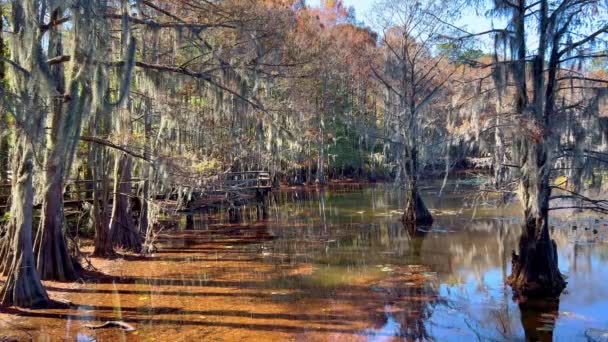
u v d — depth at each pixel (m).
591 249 13.71
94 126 11.40
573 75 9.59
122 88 9.38
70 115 8.70
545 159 9.16
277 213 24.02
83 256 12.35
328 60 29.11
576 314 8.69
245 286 10.78
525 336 7.77
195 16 13.66
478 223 19.08
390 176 39.06
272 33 13.23
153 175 13.47
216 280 11.34
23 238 8.97
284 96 23.61
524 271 9.95
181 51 15.05
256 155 24.95
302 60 18.69
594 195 12.72
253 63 13.27
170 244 16.09
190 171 14.99
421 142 18.16
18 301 8.81
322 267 12.61
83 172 16.97
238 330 8.00
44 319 8.35
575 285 10.32
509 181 9.95
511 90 9.64
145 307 9.19
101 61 8.81
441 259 13.31
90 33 8.53
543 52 8.98
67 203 15.66
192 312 8.91
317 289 10.53
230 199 23.08
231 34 14.03
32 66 8.02
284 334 7.79
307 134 30.98
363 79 33.41
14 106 7.77
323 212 23.94
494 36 9.46
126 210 14.74
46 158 9.81
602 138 8.70
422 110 18.61
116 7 10.75
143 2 10.57
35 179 10.61
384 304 9.45
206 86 13.02
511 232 17.00
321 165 40.84
